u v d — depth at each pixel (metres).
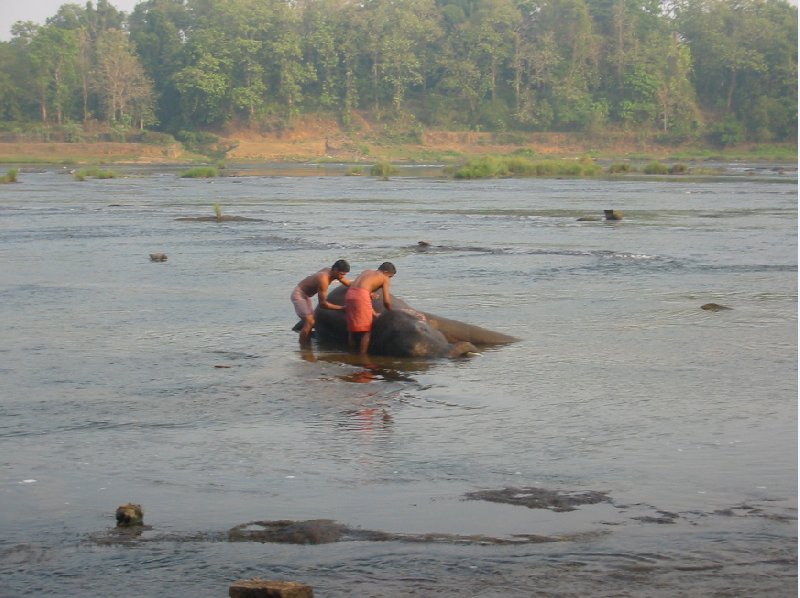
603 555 6.34
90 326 15.32
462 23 151.62
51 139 127.12
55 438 9.28
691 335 14.38
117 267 22.83
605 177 77.12
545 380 11.62
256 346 13.84
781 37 145.62
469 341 13.94
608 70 149.50
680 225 34.19
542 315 16.16
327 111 142.50
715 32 150.38
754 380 11.48
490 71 147.00
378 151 136.12
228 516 7.19
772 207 43.19
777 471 8.11
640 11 159.12
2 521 7.13
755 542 6.55
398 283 20.00
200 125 138.25
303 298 14.27
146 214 40.19
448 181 72.50
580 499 7.46
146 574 6.17
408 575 6.06
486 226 34.09
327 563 6.27
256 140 136.12
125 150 124.88
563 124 145.38
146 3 165.50
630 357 12.87
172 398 10.80
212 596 5.84
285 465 8.41
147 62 147.75
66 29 149.88
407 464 8.41
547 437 9.21
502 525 6.92
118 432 9.48
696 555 6.33
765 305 17.17
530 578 5.99
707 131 143.50
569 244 27.86
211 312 16.61
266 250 26.48
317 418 9.96
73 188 62.38
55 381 11.62
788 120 143.12
